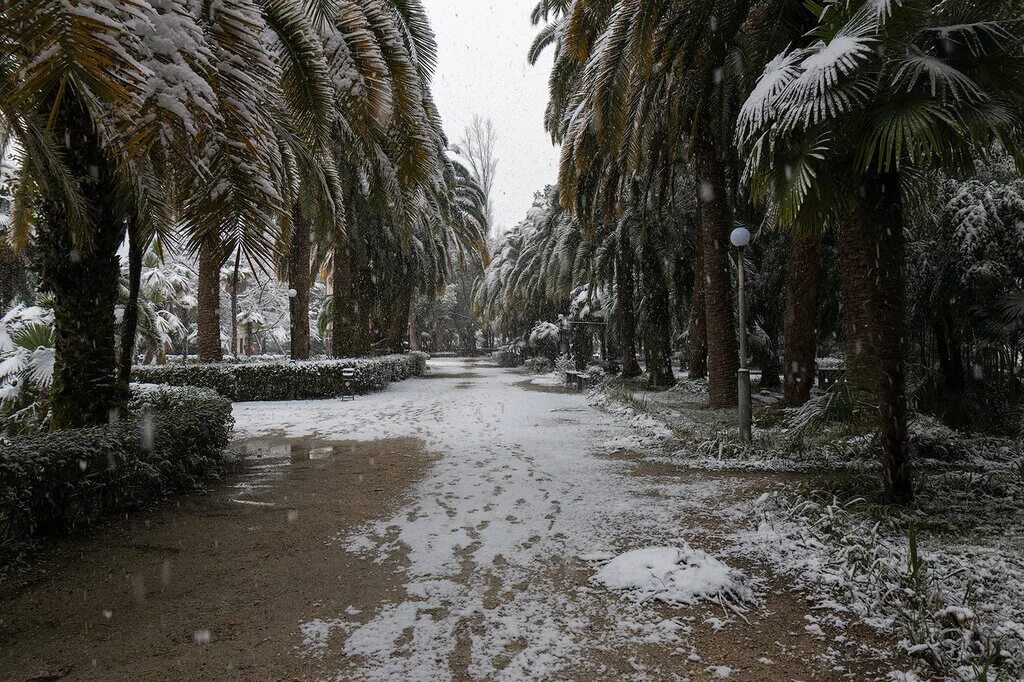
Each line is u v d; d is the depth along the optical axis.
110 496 4.71
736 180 13.31
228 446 8.05
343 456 7.61
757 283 15.16
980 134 3.78
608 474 6.33
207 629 2.91
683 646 2.69
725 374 11.27
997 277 8.85
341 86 5.39
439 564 3.76
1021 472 5.61
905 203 5.43
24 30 2.01
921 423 7.60
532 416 11.78
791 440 7.25
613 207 14.34
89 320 5.62
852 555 3.54
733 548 3.94
